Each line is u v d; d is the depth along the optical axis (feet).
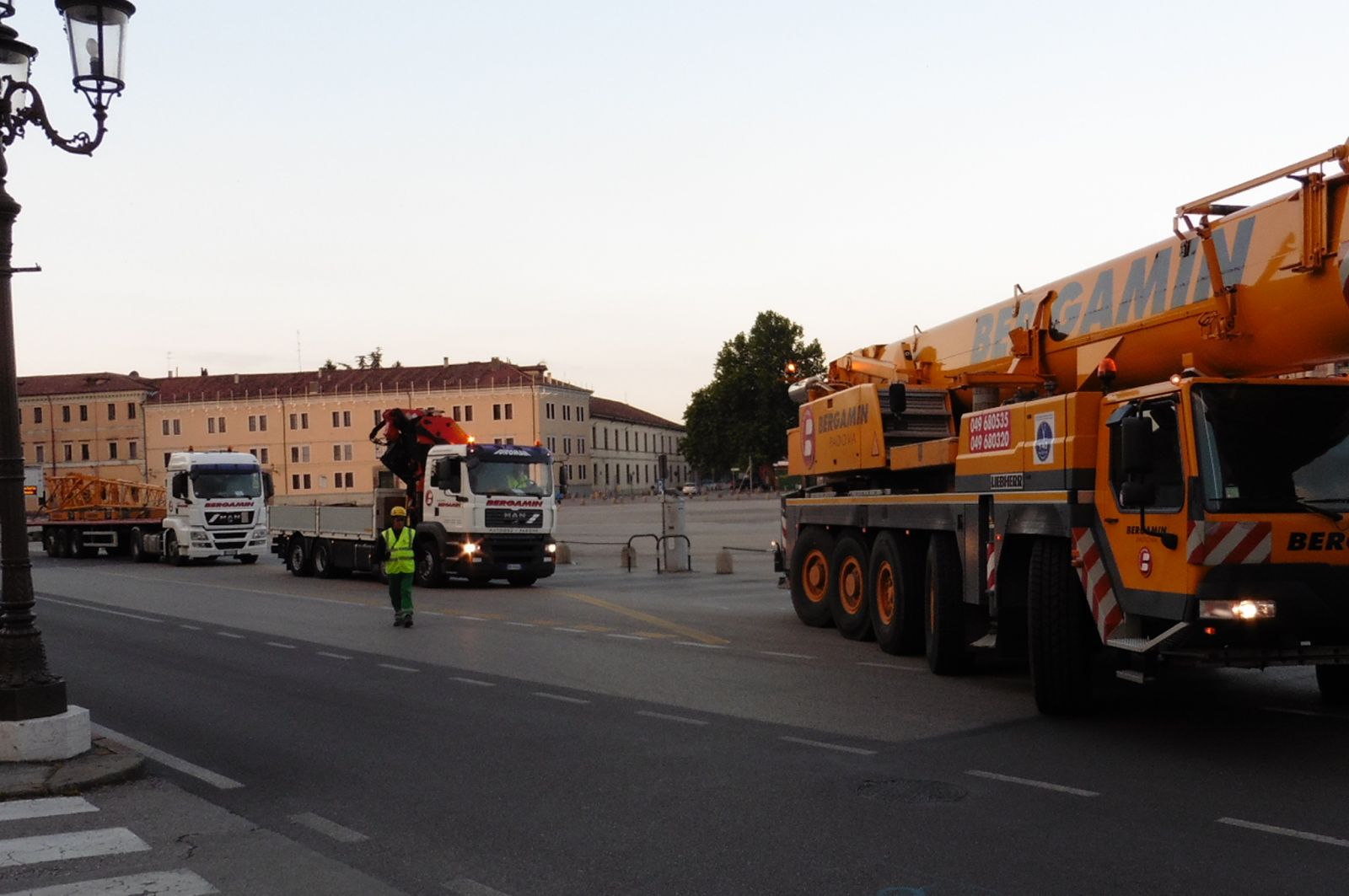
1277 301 29.01
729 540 138.82
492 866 20.12
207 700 37.70
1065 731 30.78
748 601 71.46
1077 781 25.21
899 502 44.68
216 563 126.11
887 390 48.88
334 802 24.64
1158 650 27.48
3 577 27.63
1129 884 18.51
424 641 52.75
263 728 32.76
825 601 55.57
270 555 142.00
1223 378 27.73
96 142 28.48
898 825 22.04
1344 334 27.71
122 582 94.94
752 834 21.62
